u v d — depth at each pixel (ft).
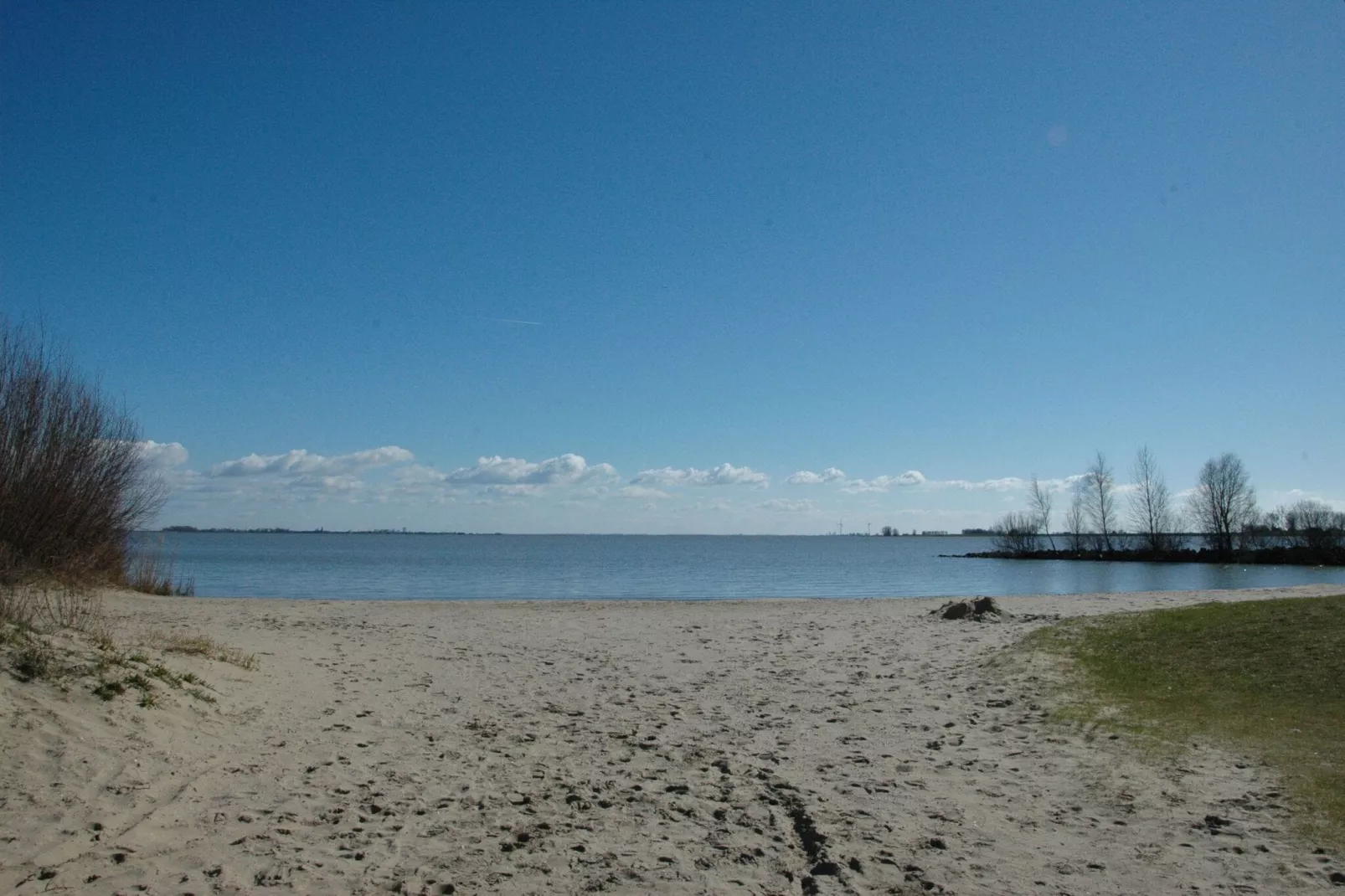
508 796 23.07
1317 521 229.86
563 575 179.83
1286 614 47.29
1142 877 17.74
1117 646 45.19
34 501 48.85
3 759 20.86
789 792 23.75
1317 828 20.04
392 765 25.57
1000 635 56.75
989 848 19.45
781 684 41.04
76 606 36.88
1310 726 28.19
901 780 24.98
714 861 18.81
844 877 17.81
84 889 16.02
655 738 30.14
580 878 17.78
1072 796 23.13
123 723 24.75
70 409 56.44
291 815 20.79
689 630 63.98
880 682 41.55
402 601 85.40
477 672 43.34
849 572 205.26
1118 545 274.57
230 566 200.64
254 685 34.06
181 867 17.34
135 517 72.95
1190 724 29.66
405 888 16.92
